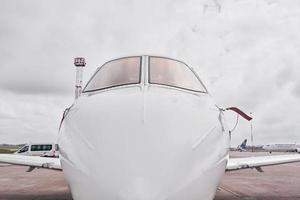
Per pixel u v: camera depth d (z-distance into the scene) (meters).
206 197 2.96
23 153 43.78
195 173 2.92
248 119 6.11
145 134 3.04
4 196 9.81
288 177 17.38
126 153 2.88
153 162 2.80
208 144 3.32
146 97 3.78
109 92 4.37
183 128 3.28
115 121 3.28
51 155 44.06
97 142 3.10
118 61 5.41
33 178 16.59
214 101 4.96
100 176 2.78
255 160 7.70
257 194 10.26
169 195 2.63
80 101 4.46
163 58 5.44
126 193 2.59
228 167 7.06
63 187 12.30
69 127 3.79
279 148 119.88
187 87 4.77
